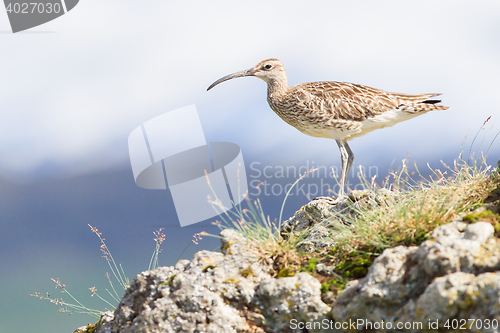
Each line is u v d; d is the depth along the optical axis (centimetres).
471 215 827
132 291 948
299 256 971
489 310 644
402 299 747
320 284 855
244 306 859
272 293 832
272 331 835
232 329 829
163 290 897
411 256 780
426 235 887
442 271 723
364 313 770
